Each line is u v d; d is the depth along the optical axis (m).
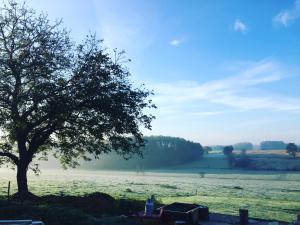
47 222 20.48
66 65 33.50
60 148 38.09
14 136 32.78
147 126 35.72
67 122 34.34
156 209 26.70
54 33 33.94
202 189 87.88
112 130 34.75
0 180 86.31
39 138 34.38
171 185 98.06
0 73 31.17
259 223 27.77
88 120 33.44
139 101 35.19
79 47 34.56
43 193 52.78
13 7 32.66
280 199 68.44
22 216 20.64
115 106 33.03
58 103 31.36
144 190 73.94
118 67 34.59
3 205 22.42
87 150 36.50
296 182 131.25
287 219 36.75
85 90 32.38
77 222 21.16
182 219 24.61
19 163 33.72
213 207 46.16
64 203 29.73
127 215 27.52
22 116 32.22
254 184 117.81
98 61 33.84
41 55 32.72
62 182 89.94
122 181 108.94
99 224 21.55
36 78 32.69
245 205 51.47
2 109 31.91
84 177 128.38
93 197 32.00
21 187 33.22
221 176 164.00
